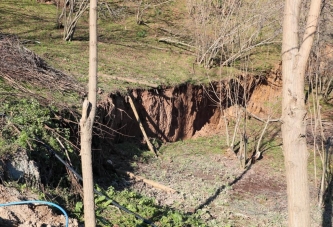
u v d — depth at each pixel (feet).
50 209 24.64
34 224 22.94
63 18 64.90
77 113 36.40
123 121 47.91
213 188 42.88
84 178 18.83
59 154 31.22
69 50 55.88
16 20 62.49
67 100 38.19
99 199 29.81
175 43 69.51
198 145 54.95
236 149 54.85
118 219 28.07
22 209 23.63
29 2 69.87
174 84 54.24
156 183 40.78
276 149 55.21
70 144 33.01
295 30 19.79
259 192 44.06
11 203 22.90
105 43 64.28
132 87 49.93
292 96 19.83
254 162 51.57
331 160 51.75
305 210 20.10
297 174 19.99
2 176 25.89
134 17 75.77
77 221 25.96
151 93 51.52
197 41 63.31
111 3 77.77
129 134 49.34
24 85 37.65
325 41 48.85
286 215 39.29
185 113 56.13
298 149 19.95
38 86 38.60
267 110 64.54
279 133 59.26
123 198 32.30
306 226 20.12
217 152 53.36
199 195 40.83
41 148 29.91
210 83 55.67
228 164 50.39
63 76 42.93
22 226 22.53
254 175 48.14
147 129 51.65
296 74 19.77
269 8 57.16
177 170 46.70
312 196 44.19
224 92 59.93
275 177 48.08
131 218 28.53
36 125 31.71
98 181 37.81
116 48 63.31
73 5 60.85
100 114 42.09
